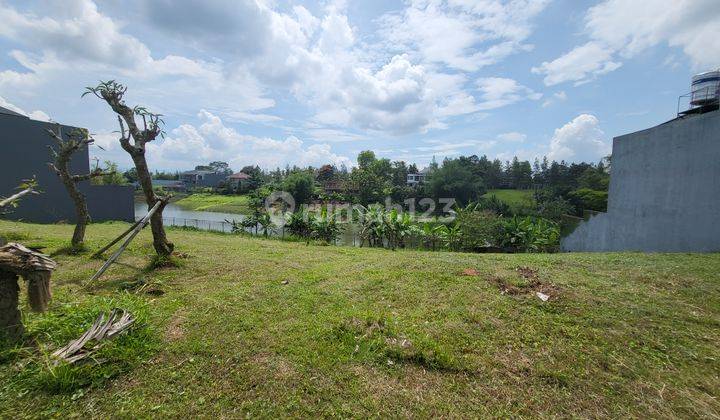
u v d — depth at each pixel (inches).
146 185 241.4
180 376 104.1
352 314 152.4
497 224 627.2
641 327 137.5
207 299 169.0
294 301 169.8
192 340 125.6
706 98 351.6
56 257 252.4
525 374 109.4
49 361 101.3
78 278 201.2
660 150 356.5
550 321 143.3
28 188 239.6
